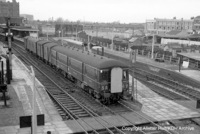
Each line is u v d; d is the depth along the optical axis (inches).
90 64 939.3
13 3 4968.0
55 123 689.0
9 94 926.4
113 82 864.3
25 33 3412.9
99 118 739.4
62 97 951.0
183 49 2287.2
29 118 434.0
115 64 864.9
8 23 1125.1
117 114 776.9
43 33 4475.9
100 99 899.4
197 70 1478.8
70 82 1208.2
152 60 1790.1
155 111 822.5
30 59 1961.1
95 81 893.8
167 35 3358.8
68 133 626.5
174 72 1318.9
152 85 1211.9
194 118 772.6
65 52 1274.6
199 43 2780.5
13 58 1847.9
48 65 1699.1
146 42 3080.7
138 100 940.6
